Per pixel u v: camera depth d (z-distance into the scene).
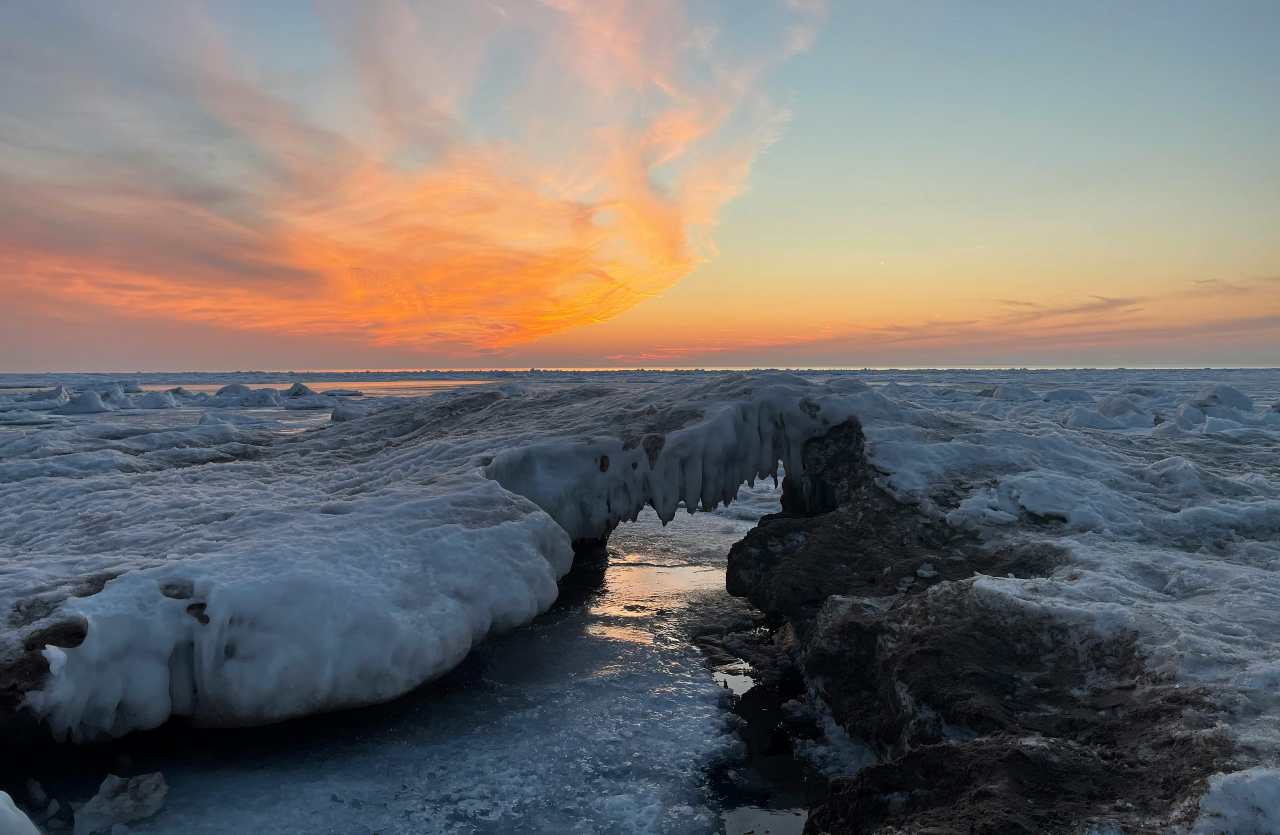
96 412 34.19
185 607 4.68
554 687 5.72
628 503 8.47
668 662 6.30
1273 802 2.60
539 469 8.34
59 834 3.74
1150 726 3.46
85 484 9.50
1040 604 4.77
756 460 8.89
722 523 11.72
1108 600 4.95
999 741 3.43
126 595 4.72
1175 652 3.96
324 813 4.03
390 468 9.38
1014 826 2.69
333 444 13.04
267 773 4.39
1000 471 8.08
